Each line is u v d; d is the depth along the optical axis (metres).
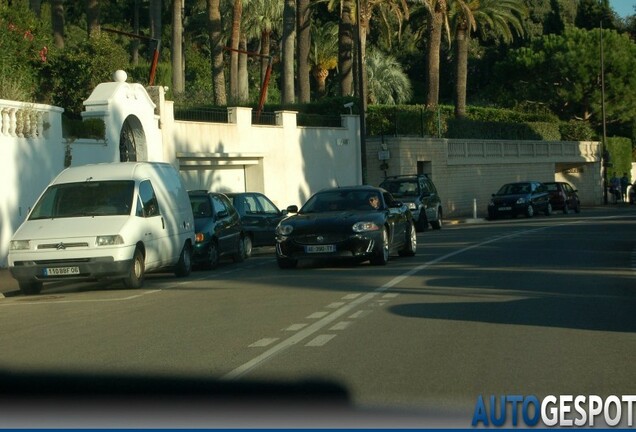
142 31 77.19
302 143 44.47
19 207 25.50
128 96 31.86
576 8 101.44
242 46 71.44
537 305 15.27
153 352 11.94
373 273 21.00
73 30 70.38
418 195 39.28
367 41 86.75
